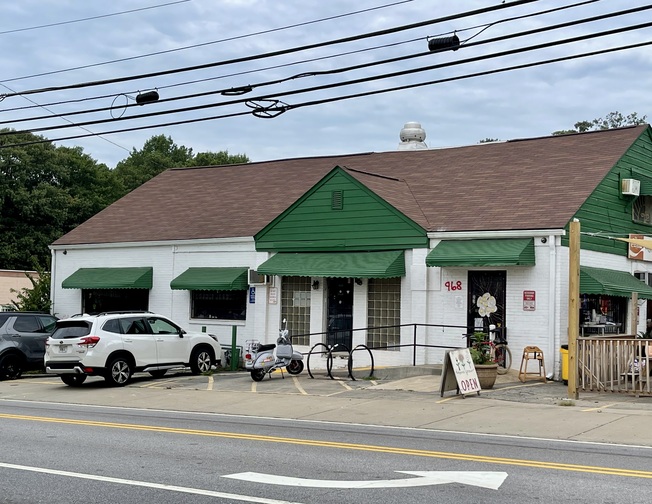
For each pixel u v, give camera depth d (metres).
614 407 15.49
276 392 18.92
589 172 22.92
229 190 30.91
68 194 61.53
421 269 22.23
